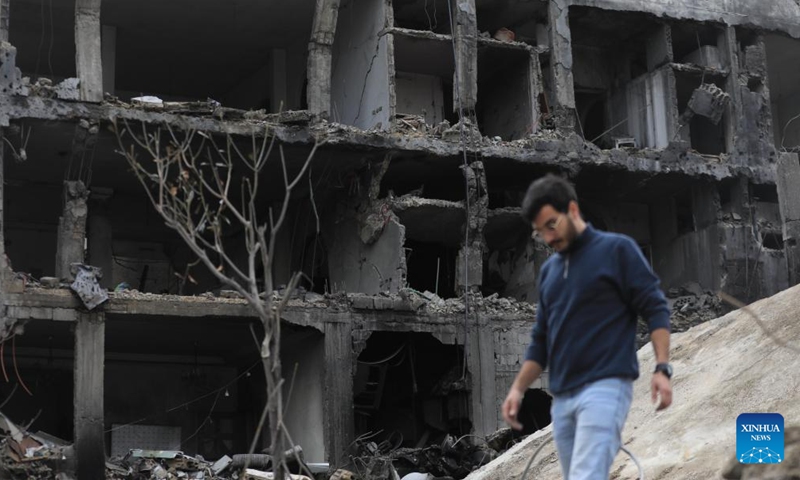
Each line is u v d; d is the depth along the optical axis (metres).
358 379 45.97
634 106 52.81
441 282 50.69
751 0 53.75
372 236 45.22
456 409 44.94
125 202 48.06
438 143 45.81
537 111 48.50
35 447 39.16
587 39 53.62
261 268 47.81
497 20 51.09
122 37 47.59
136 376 49.94
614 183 51.00
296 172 46.09
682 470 16.03
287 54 49.53
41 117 40.53
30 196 46.97
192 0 45.00
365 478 41.03
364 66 46.97
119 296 40.66
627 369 10.11
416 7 48.97
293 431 44.84
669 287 53.22
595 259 10.26
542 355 10.61
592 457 9.85
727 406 17.42
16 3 44.56
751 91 53.62
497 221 47.75
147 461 40.19
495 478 20.25
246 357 50.16
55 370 48.25
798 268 51.50
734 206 52.25
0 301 39.19
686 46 54.59
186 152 43.56
